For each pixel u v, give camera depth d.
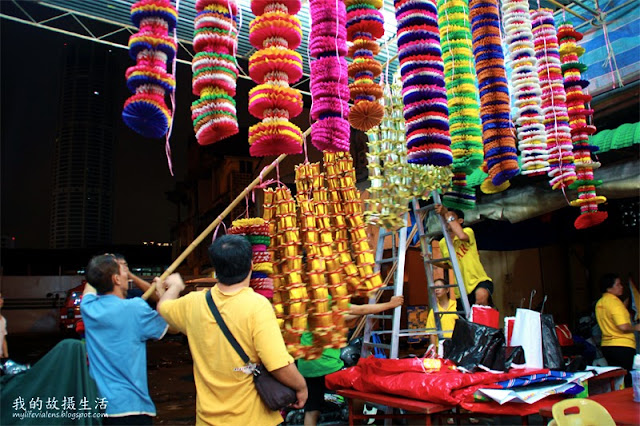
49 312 22.56
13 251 26.33
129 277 2.96
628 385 4.83
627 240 7.64
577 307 8.28
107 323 2.35
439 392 2.84
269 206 2.83
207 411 2.08
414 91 2.66
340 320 2.65
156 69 1.90
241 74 5.00
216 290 2.22
